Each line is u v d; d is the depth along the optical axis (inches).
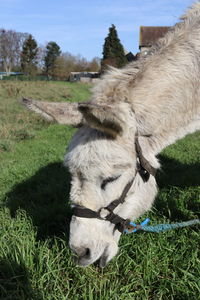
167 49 106.0
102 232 97.6
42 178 219.9
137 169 98.3
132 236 135.1
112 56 1694.1
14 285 113.4
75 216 96.3
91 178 91.6
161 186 192.5
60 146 327.3
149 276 115.0
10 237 136.4
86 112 80.9
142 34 1393.9
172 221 150.5
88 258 94.9
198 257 123.7
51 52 2422.5
